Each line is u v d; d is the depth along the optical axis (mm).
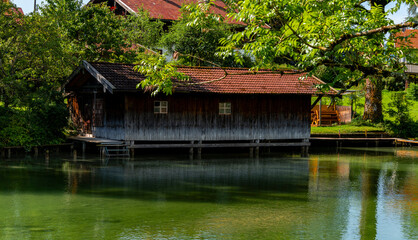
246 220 12344
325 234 11180
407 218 12789
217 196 15266
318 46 10273
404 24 9398
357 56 11688
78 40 35969
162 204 13992
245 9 9562
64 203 13961
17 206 13547
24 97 26234
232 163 23250
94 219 12203
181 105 25500
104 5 38688
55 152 25875
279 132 27422
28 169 20016
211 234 11016
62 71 29328
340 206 14133
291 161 24469
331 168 22078
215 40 36375
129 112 24406
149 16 46375
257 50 9922
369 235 11172
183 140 25516
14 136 24547
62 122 26766
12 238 10516
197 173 19875
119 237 10664
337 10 11570
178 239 10586
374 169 21953
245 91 25734
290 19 9742
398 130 35406
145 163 22578
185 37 36625
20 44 27781
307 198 15234
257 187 16938
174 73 11016
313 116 38938
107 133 26641
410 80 10914
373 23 11391
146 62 10961
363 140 32938
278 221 12305
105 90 23562
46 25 28359
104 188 16219
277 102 27391
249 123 26844
